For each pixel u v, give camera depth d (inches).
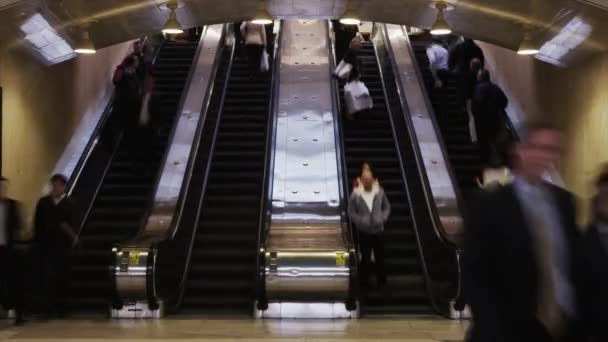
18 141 386.9
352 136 545.3
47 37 371.6
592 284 116.6
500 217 106.4
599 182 159.0
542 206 110.0
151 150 502.9
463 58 568.7
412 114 521.3
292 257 352.8
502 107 491.5
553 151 109.5
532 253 105.7
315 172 470.6
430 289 378.6
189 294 390.6
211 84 551.2
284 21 695.1
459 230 395.9
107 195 482.0
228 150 525.0
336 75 553.9
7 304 338.3
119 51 620.4
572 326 111.6
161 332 302.0
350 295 350.0
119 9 374.9
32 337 285.1
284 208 431.5
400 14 422.9
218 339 278.5
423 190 425.4
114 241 429.1
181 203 406.6
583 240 123.0
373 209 370.3
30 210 403.9
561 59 396.8
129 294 347.6
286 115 539.8
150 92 507.2
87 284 388.5
